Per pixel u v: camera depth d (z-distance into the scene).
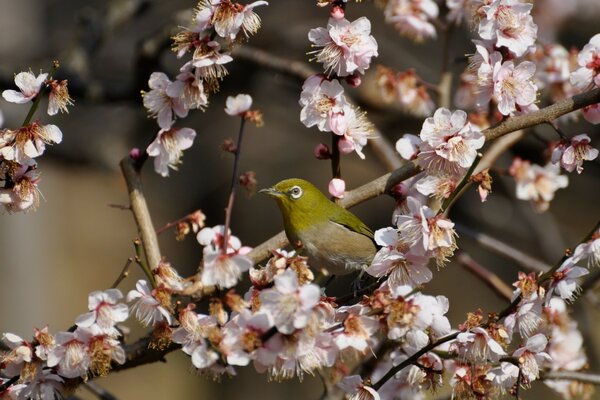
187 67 7.59
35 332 7.31
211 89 7.83
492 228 20.30
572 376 9.15
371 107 17.45
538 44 11.70
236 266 6.72
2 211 7.83
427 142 7.47
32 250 19.39
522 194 11.07
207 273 6.71
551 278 7.38
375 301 6.88
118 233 32.09
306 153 28.23
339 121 7.70
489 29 7.80
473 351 7.17
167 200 29.50
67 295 29.92
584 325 13.48
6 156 7.45
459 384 7.59
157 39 14.31
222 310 6.83
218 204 29.11
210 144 28.19
